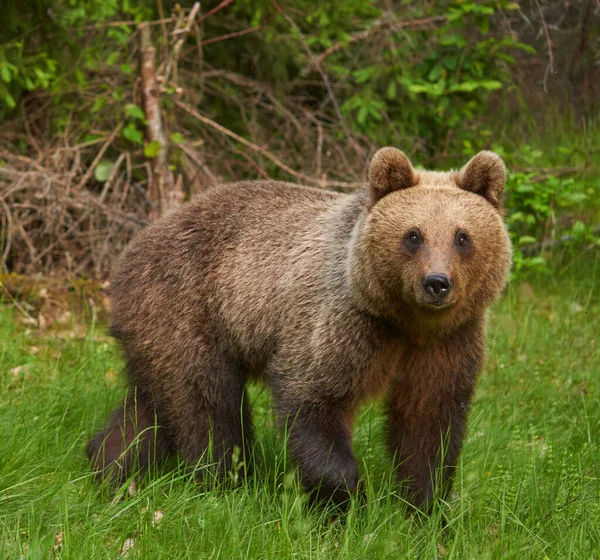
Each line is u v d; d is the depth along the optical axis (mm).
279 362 9414
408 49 18547
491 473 9344
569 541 8094
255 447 10523
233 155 19266
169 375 10047
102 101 16719
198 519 8156
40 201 17266
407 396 9414
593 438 10844
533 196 17547
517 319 15516
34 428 9969
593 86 21484
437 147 19641
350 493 8773
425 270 8148
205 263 10141
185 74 18672
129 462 9953
